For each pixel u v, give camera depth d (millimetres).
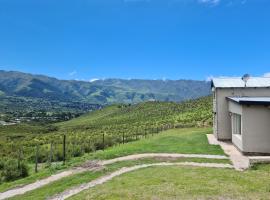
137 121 98500
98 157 25219
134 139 41250
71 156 30891
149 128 60688
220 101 34406
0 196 17266
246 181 16359
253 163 20922
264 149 25344
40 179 20016
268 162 20875
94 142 37656
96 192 15406
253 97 32812
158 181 16609
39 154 30484
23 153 34781
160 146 29719
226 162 22828
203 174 18156
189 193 14289
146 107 131125
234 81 35156
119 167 21828
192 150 27469
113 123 108875
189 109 93750
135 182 16797
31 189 18047
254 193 14242
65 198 15570
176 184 15844
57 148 34375
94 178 19281
